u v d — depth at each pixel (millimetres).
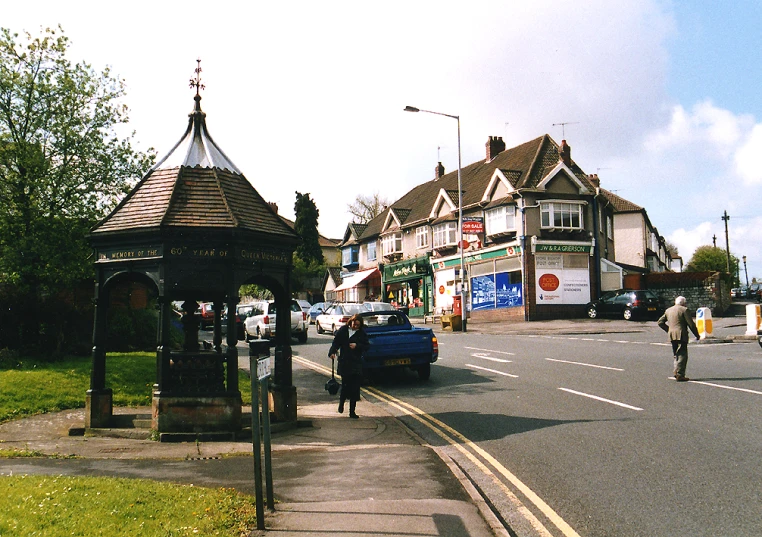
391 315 17062
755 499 5625
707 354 17484
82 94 16250
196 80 10961
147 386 13219
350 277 59250
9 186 15297
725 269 83625
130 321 18922
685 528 5023
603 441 8062
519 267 35812
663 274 37906
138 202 9852
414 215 49219
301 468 7012
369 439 8930
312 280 72438
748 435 7992
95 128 16484
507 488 6312
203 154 10469
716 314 36062
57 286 16641
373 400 12898
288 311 10375
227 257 9312
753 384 11898
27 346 15641
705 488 5992
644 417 9398
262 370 5395
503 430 9156
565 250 35875
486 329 31234
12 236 15094
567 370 14969
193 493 5758
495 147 46000
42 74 16109
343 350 10992
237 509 5336
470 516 5207
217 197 9867
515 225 36344
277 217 10625
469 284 40000
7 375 12609
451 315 32094
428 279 45219
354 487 6156
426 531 4832
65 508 5078
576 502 5781
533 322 34031
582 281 36219
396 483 6305
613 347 19750
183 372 9266
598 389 12156
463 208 40719
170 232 9133
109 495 5516
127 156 16734
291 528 4895
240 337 29266
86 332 17500
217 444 8656
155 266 9273
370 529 4875
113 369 14234
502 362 17250
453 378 15094
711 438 7922
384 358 14656
